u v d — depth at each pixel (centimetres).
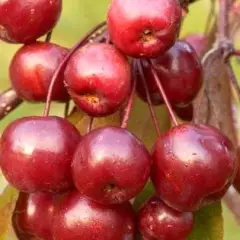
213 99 30
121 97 25
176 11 25
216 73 30
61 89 27
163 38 25
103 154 24
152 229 26
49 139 25
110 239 25
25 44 28
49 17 27
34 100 28
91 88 25
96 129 25
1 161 25
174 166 24
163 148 24
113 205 25
